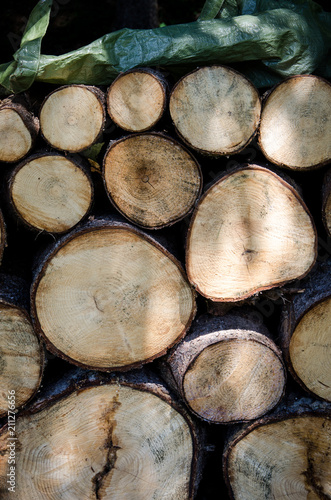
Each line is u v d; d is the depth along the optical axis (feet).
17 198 6.72
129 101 6.49
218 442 7.73
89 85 6.92
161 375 7.27
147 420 6.85
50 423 6.79
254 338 6.59
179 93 6.40
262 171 6.44
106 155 6.55
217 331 6.70
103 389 6.73
